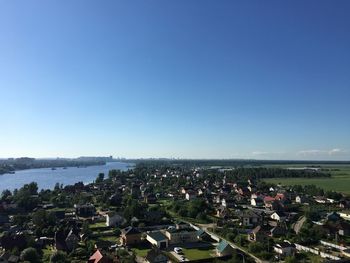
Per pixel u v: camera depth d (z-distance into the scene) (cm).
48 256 10056
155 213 15462
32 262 9375
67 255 10069
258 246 10562
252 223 14462
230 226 14162
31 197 18975
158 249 10556
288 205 18938
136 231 11812
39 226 13125
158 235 11850
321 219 15225
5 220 15150
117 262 8950
